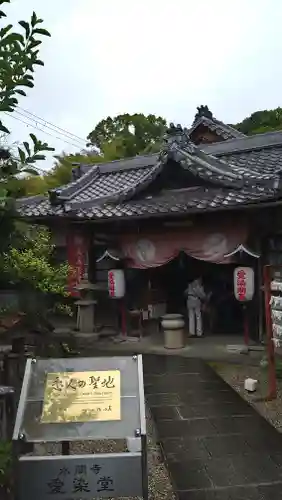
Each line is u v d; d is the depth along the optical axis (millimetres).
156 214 11414
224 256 11586
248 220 11211
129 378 4277
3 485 3945
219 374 9992
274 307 7781
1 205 3182
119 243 13461
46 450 6027
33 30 2867
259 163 13359
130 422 3914
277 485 5207
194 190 12383
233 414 7543
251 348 11375
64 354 6512
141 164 17359
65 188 15977
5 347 5621
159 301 14500
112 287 13023
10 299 4434
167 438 6625
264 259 11359
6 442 3885
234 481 5312
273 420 7234
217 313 14828
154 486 5270
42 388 4156
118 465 3799
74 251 14430
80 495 3781
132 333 13695
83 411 3971
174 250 12375
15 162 3125
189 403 8156
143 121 36812
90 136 39594
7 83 2844
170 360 11250
